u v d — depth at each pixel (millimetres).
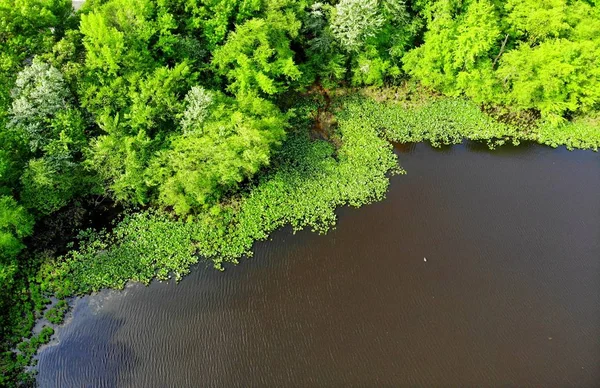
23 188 32281
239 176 33625
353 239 34281
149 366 27656
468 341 29031
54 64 32438
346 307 30469
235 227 34469
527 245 34250
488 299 31125
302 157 39469
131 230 33812
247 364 27812
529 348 28781
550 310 30641
